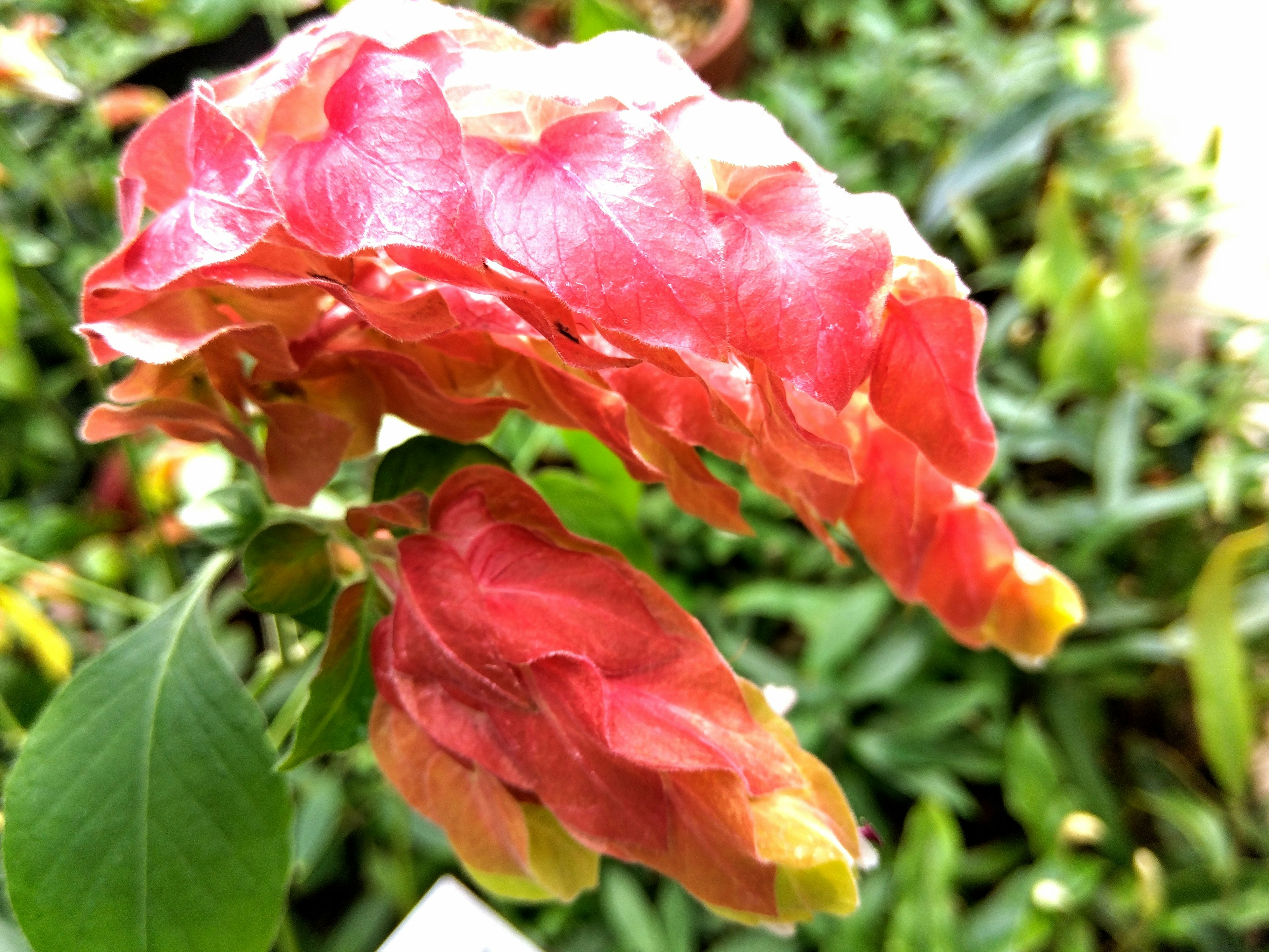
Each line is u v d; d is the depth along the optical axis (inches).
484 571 3.8
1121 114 18.4
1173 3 20.4
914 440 3.3
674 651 3.6
